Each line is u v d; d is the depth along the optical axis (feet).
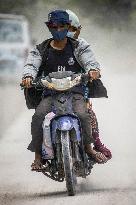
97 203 35.81
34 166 40.34
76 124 38.96
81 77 39.65
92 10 150.82
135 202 35.55
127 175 45.98
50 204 36.32
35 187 43.47
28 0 157.58
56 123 38.78
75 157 39.40
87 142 39.91
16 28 126.21
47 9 152.66
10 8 160.76
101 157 41.04
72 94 40.19
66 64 40.93
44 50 41.06
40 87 40.60
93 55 40.78
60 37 40.29
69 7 152.97
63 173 40.06
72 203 36.17
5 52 122.42
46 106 39.68
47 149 39.34
